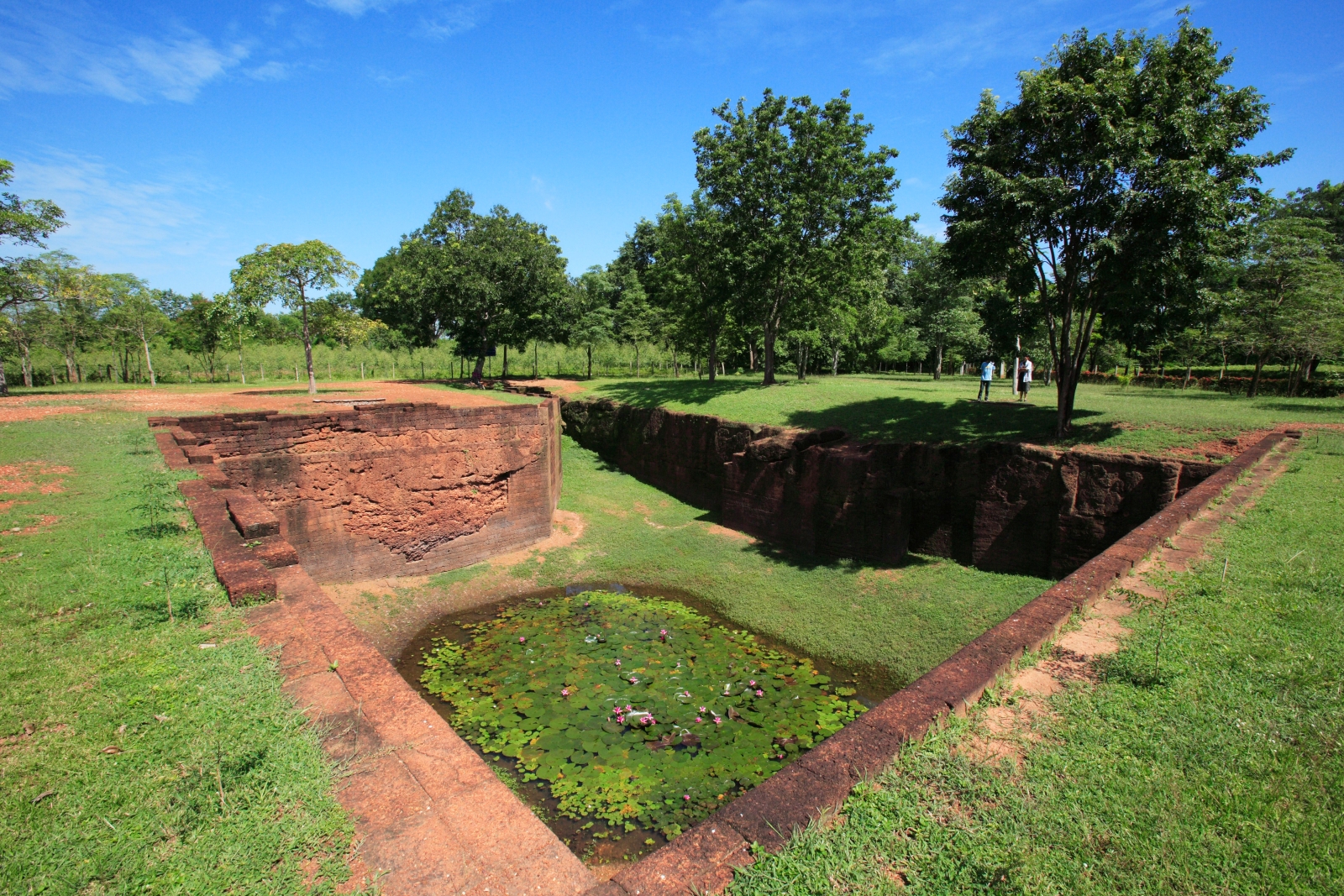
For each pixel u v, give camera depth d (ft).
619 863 23.25
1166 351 93.04
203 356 138.10
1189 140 39.40
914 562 50.39
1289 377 84.38
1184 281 42.86
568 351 161.99
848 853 9.89
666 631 45.32
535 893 9.45
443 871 9.83
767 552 57.82
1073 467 43.70
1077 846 10.14
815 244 80.18
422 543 57.31
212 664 15.72
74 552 22.98
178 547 23.84
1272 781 11.57
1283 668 15.49
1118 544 24.32
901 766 12.03
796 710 34.06
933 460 50.72
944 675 14.85
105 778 11.62
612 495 78.02
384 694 14.60
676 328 118.42
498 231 116.16
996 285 54.60
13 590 19.52
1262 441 42.78
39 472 34.47
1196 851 9.95
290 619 18.54
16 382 120.98
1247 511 28.78
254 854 10.03
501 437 61.16
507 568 58.59
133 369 130.93
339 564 53.06
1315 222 88.84
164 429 46.93
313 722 13.57
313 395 82.28
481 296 112.37
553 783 27.94
